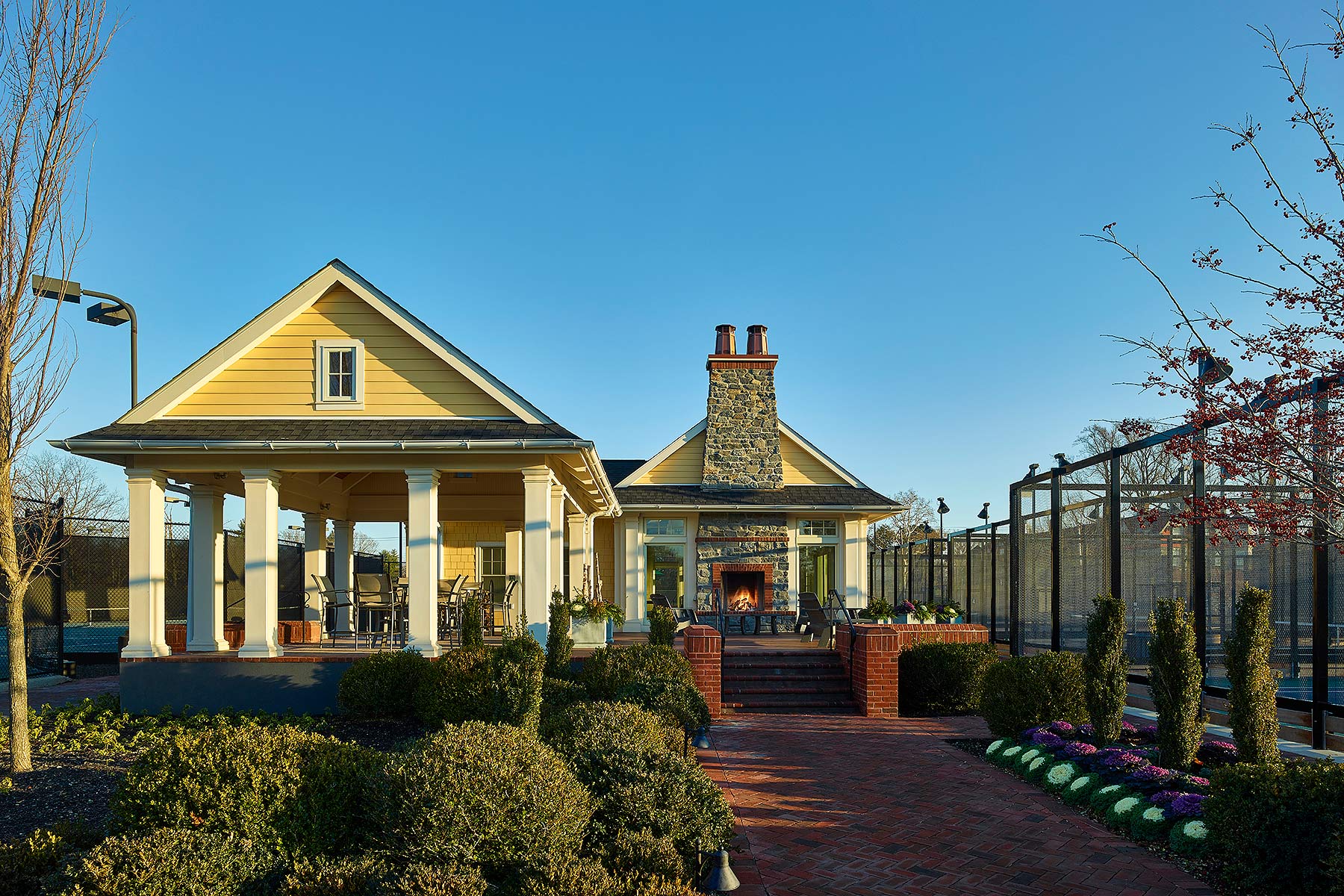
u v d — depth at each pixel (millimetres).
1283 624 10766
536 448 13086
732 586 22844
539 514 13477
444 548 23172
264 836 5289
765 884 6074
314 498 17234
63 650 19203
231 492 15383
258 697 12992
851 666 14383
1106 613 9297
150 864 4520
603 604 15594
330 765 5656
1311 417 6520
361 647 15336
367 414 13992
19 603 8961
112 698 13461
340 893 4559
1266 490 7887
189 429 13484
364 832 5324
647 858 5367
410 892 4402
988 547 20422
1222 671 11031
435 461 13500
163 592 13617
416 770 5141
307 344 14148
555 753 5977
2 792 7934
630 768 6184
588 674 11836
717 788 6523
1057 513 14961
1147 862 6531
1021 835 7164
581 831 5328
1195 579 10922
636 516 23141
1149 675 8734
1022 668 10445
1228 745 8898
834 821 7555
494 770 5129
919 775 9242
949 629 15664
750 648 16531
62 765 9141
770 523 22719
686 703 10477
